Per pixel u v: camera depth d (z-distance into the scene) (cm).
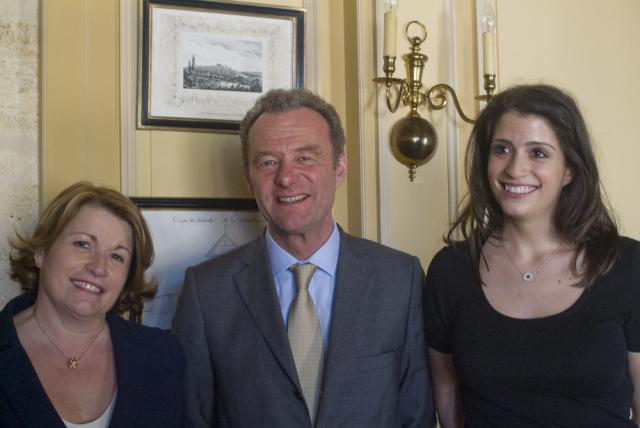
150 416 130
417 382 153
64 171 184
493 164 139
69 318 126
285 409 137
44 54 182
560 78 226
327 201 149
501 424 135
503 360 134
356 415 139
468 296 145
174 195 195
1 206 180
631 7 234
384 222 204
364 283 151
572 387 128
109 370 131
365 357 144
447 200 214
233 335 146
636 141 233
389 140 208
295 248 150
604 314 129
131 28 190
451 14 217
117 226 129
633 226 231
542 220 139
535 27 225
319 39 212
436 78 216
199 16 196
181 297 154
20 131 183
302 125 147
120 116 189
